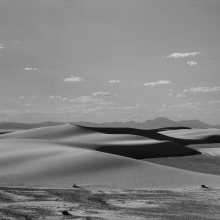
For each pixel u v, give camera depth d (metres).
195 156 73.94
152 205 19.56
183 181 30.30
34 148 49.31
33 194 22.50
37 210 17.00
